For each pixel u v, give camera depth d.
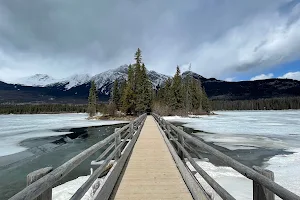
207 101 63.03
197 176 6.56
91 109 57.41
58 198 5.95
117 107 51.78
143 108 43.88
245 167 1.89
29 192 1.29
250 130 24.66
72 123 41.31
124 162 5.75
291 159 10.95
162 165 5.63
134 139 8.97
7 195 7.70
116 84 52.28
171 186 4.13
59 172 1.80
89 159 11.67
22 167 11.23
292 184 7.41
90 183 2.67
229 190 6.64
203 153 12.19
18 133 26.09
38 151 15.41
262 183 1.54
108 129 29.08
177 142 6.17
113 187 4.06
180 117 48.38
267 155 12.22
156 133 12.22
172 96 50.28
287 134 21.14
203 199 3.17
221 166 9.26
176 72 50.56
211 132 22.83
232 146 15.04
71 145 17.38
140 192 3.84
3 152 15.22
